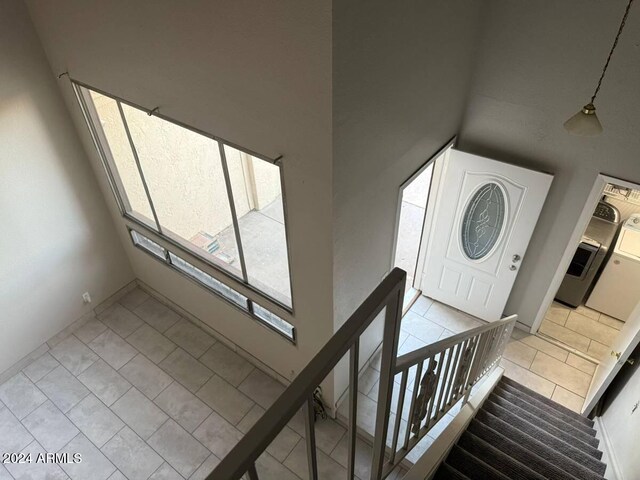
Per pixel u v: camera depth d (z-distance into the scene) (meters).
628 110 3.36
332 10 2.12
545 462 3.21
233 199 3.52
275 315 4.10
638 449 3.03
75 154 4.47
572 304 5.44
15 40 3.70
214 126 3.14
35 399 4.62
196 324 5.26
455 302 5.28
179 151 3.69
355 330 1.07
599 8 3.10
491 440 3.34
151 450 4.22
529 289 4.79
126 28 3.07
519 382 4.68
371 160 3.06
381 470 1.92
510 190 4.16
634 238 5.04
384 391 1.56
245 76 2.69
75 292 5.06
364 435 4.15
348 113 2.59
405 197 7.37
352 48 2.37
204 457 4.17
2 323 4.54
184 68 2.97
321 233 3.08
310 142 2.69
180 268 4.80
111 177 4.53
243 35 2.52
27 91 3.92
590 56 3.30
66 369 4.87
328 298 3.45
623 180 3.66
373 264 3.81
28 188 4.24
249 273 3.98
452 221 4.68
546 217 4.23
